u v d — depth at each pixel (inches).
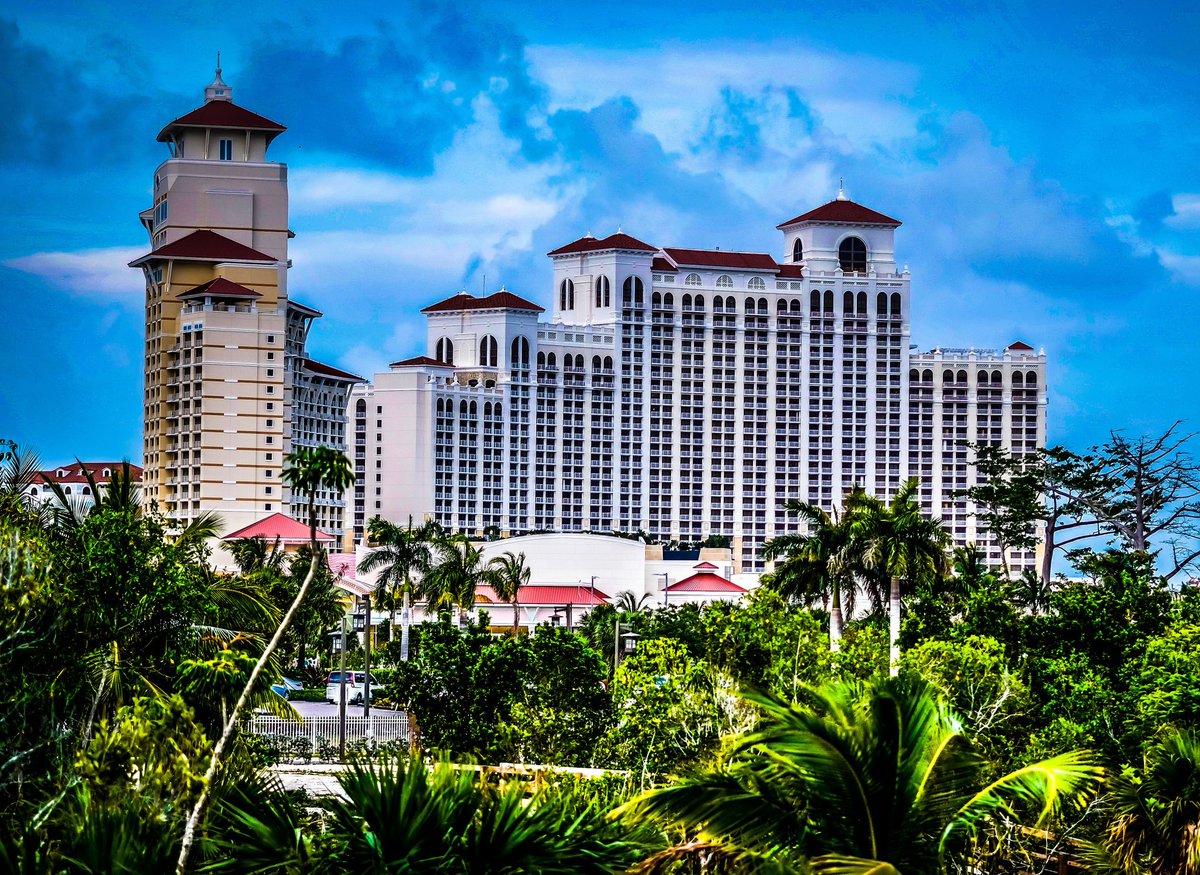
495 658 4458.7
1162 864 2329.0
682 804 1569.9
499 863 1491.1
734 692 3388.3
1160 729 2886.3
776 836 1551.4
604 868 1519.4
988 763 1593.3
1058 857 2566.4
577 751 4060.0
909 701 1577.3
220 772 1662.2
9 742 2076.8
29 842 1549.0
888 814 1553.9
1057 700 3747.5
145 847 1539.1
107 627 2568.9
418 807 1507.1
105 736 1706.4
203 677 1996.8
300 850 1517.0
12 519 2551.7
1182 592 5374.0
